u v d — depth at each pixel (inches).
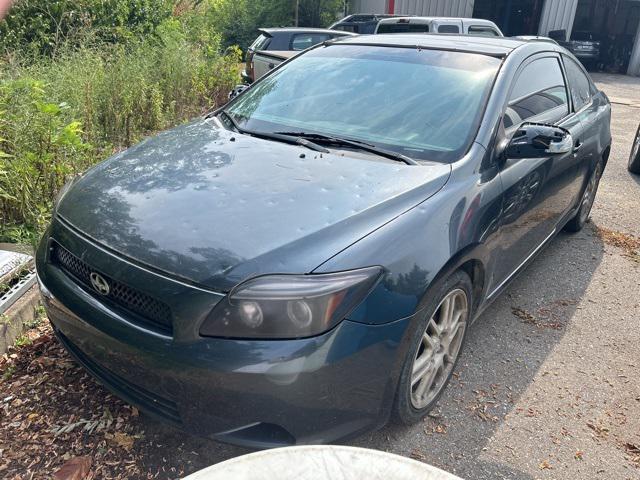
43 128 155.4
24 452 88.2
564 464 94.3
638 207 230.1
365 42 144.7
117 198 93.9
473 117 113.3
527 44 141.7
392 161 104.7
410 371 89.6
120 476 85.2
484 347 126.5
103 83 240.4
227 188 93.1
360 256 80.4
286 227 82.6
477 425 101.8
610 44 840.9
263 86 139.9
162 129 256.4
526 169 121.0
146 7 360.2
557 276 164.4
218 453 90.9
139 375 79.8
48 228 99.8
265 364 73.0
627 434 102.1
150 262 79.7
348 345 77.0
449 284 94.8
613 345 130.7
